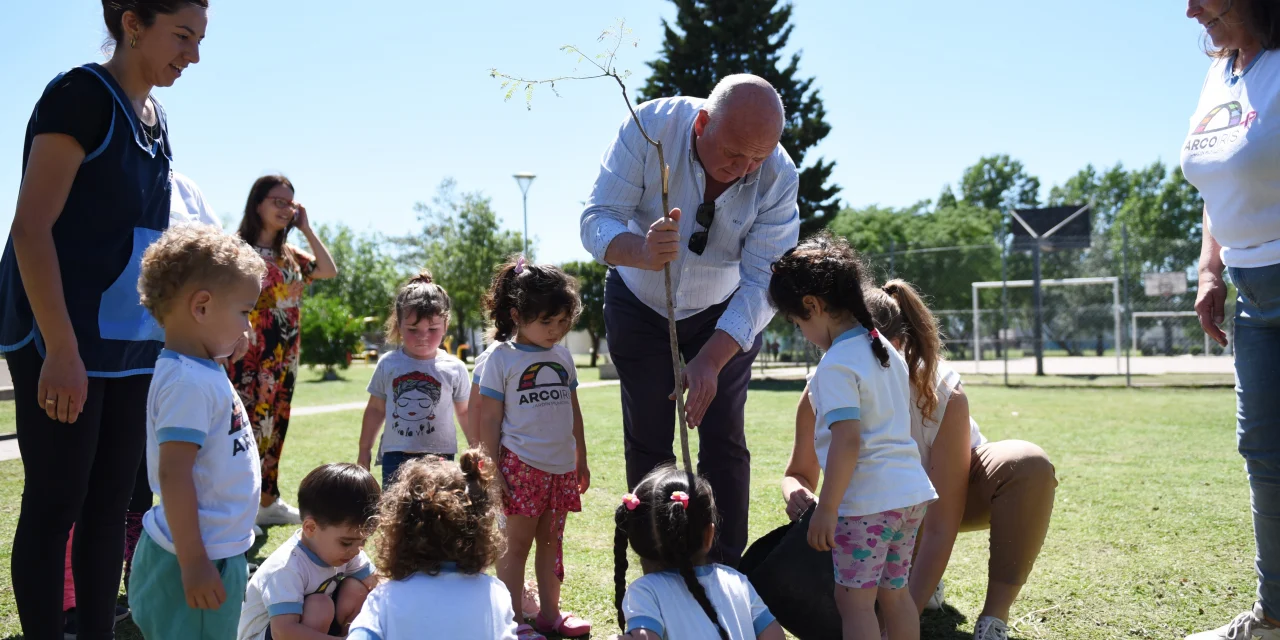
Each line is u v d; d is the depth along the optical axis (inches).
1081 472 227.5
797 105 848.9
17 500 194.5
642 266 108.0
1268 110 104.3
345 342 837.8
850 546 98.6
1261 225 106.7
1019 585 111.3
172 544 88.2
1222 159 109.2
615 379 710.5
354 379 772.6
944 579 139.3
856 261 104.3
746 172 115.6
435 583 83.1
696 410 112.4
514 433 126.6
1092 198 2691.9
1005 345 600.4
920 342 112.7
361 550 101.2
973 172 2901.1
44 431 95.2
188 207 128.1
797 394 511.8
